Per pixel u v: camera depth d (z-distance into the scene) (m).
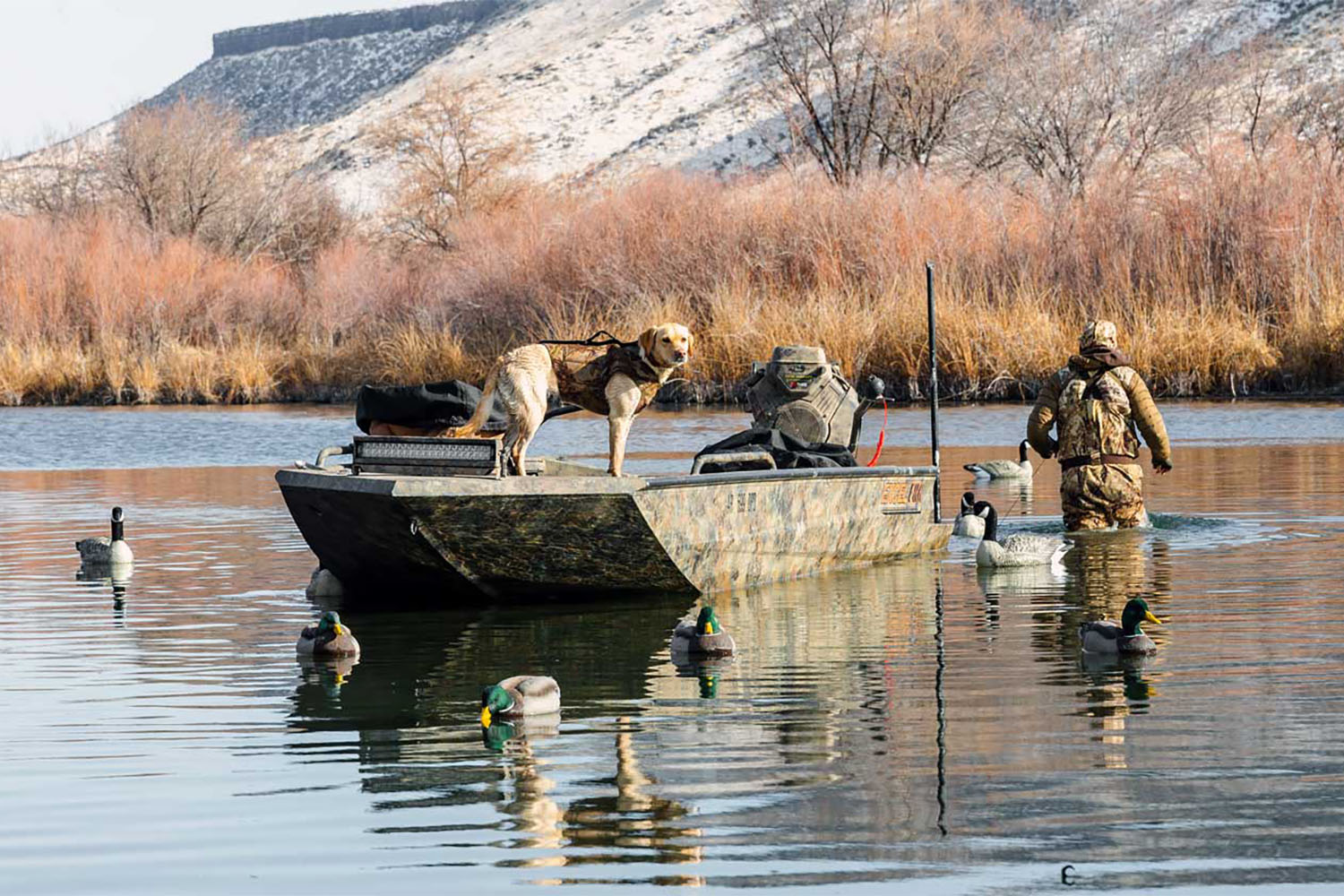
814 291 36.62
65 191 75.44
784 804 7.36
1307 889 6.24
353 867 6.65
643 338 12.59
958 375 34.25
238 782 7.86
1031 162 53.75
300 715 9.21
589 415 34.41
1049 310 35.56
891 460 23.66
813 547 14.20
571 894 6.33
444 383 13.07
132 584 14.18
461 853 6.80
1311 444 25.17
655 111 108.00
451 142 72.62
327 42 161.12
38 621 12.37
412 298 45.56
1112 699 9.18
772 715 8.99
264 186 70.88
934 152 56.25
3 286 47.62
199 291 48.69
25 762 8.25
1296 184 35.81
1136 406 16.80
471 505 12.01
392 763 8.16
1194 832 6.87
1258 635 10.91
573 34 131.00
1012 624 11.67
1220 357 33.44
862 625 11.76
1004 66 55.41
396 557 12.59
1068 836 6.85
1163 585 13.14
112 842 7.00
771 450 14.70
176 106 71.31
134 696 9.73
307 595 13.50
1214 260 35.59
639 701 9.43
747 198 40.69
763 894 6.28
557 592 13.07
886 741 8.38
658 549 12.62
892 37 56.28
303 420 35.53
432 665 10.63
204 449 29.38
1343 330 33.25
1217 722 8.60
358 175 115.19
